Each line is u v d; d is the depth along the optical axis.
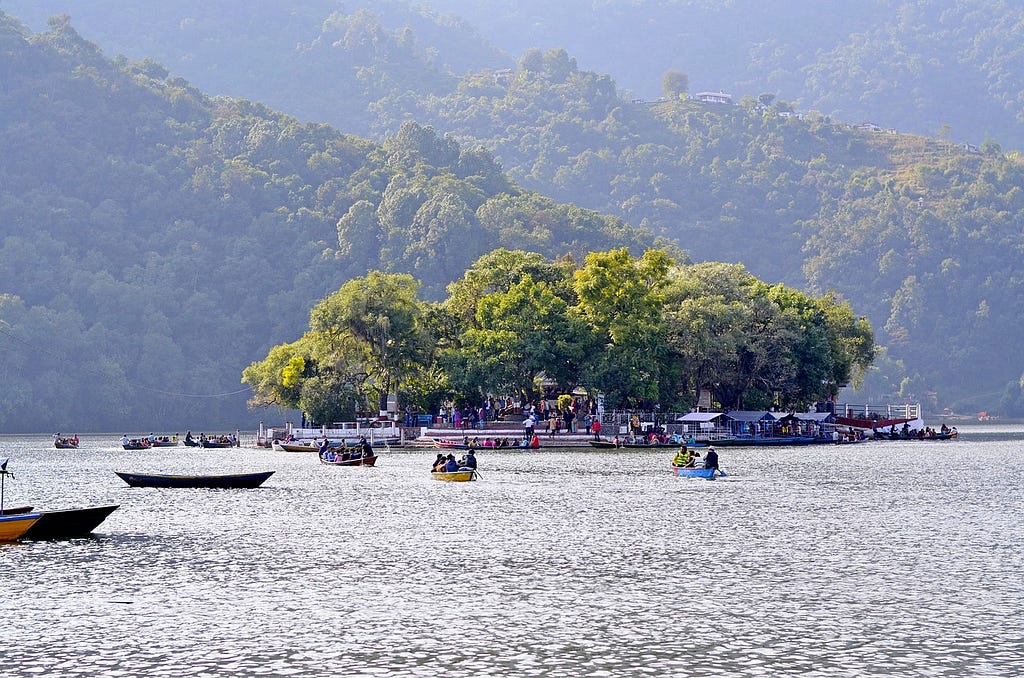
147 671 77.12
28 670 77.38
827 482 194.25
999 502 161.62
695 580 103.69
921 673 76.56
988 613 91.06
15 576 105.25
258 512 152.25
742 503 160.88
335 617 90.62
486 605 94.31
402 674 76.56
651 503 161.00
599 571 107.94
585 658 79.88
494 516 147.12
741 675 76.31
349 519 144.50
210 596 97.50
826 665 78.19
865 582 102.31
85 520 127.31
